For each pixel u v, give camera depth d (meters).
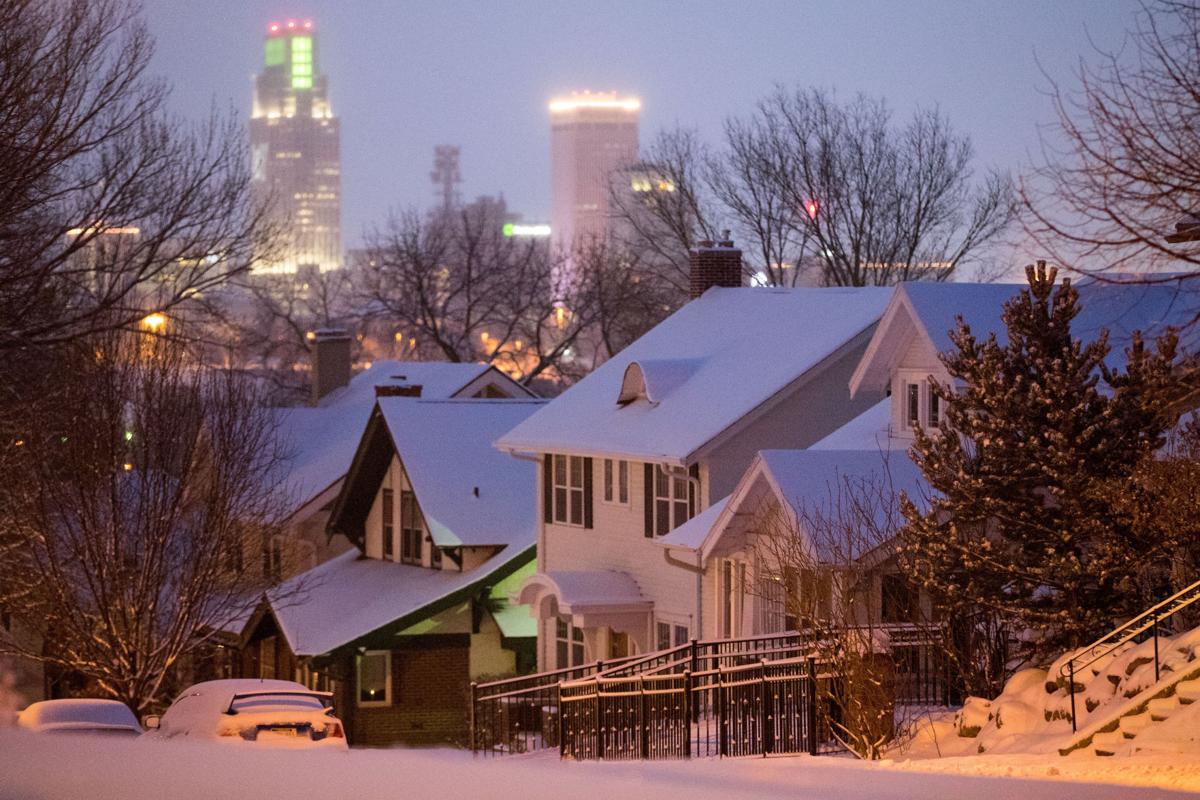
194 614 86.94
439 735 109.31
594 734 70.00
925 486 70.19
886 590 67.00
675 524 95.69
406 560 122.06
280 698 59.75
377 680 108.75
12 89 70.06
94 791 26.88
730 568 86.06
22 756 32.66
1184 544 54.69
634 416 103.81
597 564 104.19
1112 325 68.50
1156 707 44.00
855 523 65.25
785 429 94.56
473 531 112.88
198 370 93.19
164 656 85.06
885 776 37.81
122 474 86.56
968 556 57.62
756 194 184.50
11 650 87.56
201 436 90.94
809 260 186.00
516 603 105.50
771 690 57.69
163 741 42.16
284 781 29.02
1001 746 49.78
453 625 109.06
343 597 119.00
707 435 92.94
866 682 54.06
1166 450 60.66
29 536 82.31
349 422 149.62
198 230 91.50
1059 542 57.16
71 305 95.44
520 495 118.12
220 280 94.50
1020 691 53.28
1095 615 55.94
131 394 87.31
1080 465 55.91
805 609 58.62
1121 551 55.62
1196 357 52.28
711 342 110.62
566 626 107.25
